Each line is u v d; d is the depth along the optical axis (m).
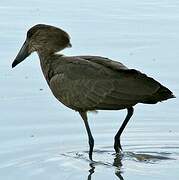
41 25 14.83
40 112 15.69
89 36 20.41
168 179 12.51
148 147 14.17
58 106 16.02
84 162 13.42
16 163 13.27
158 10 23.31
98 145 14.27
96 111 14.09
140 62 18.61
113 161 13.49
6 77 17.61
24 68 18.20
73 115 15.59
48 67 14.47
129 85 13.20
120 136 14.59
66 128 14.98
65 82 13.86
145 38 20.41
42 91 16.81
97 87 13.48
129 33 20.81
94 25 21.47
